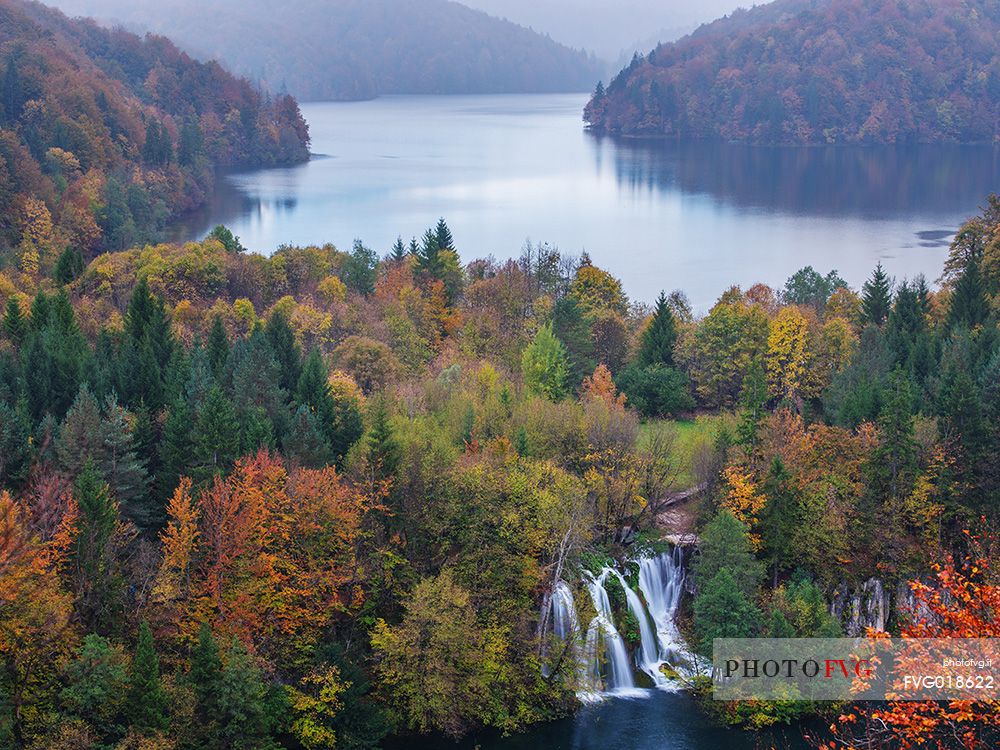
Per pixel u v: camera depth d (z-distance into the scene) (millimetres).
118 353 105625
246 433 83312
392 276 160875
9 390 90625
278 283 153875
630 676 80500
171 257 148500
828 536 83312
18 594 58969
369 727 68688
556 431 91812
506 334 139875
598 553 85500
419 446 79375
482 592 75750
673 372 122188
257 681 64438
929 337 122312
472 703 73938
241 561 68750
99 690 59344
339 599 75125
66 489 70812
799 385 122188
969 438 87438
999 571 56750
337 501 71750
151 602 67688
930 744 46000
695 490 95500
